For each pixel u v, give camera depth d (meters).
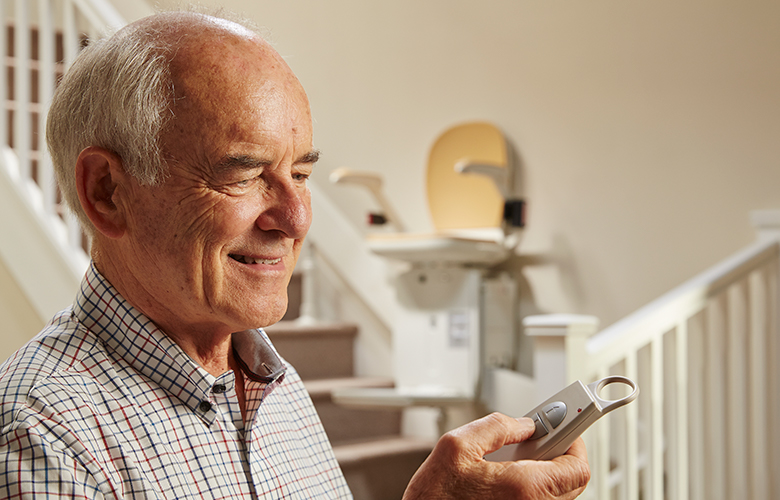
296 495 0.74
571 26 2.57
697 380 2.00
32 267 2.27
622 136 2.44
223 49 0.64
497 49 2.77
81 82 0.65
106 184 0.65
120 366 0.65
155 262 0.65
